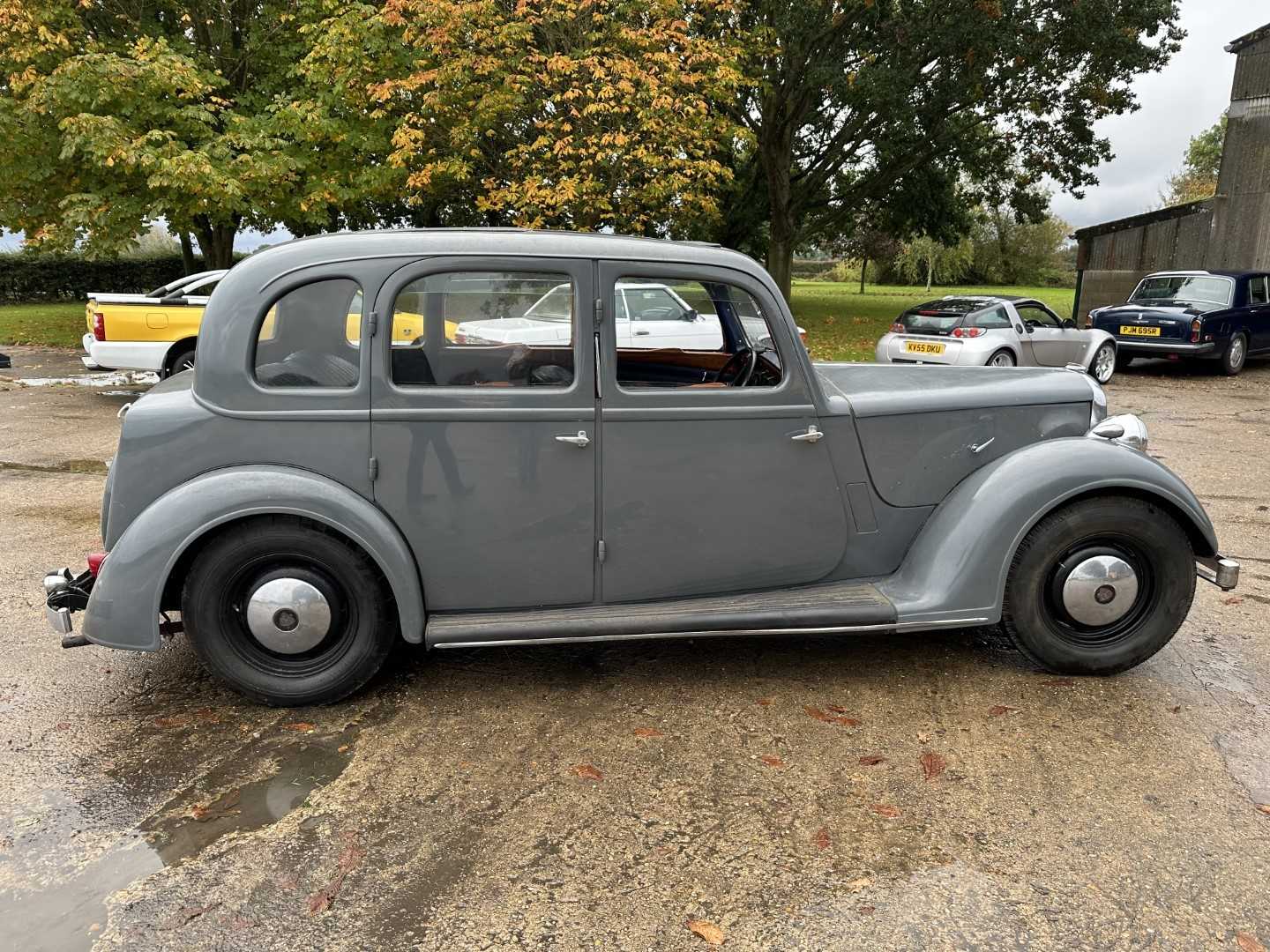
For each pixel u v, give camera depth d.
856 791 2.84
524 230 3.30
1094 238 20.05
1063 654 3.58
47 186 13.12
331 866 2.46
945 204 25.64
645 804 2.77
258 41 15.14
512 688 3.55
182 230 14.19
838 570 3.63
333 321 3.14
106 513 3.47
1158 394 11.90
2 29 12.04
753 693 3.52
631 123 11.77
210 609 3.21
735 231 24.62
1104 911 2.29
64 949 2.14
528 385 3.23
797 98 19.12
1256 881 2.40
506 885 2.39
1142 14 16.41
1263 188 18.30
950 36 15.88
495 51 11.61
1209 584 4.77
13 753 3.04
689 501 3.38
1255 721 3.29
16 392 10.87
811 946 2.16
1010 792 2.83
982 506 3.46
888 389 3.75
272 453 3.16
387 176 13.20
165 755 3.04
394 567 3.17
